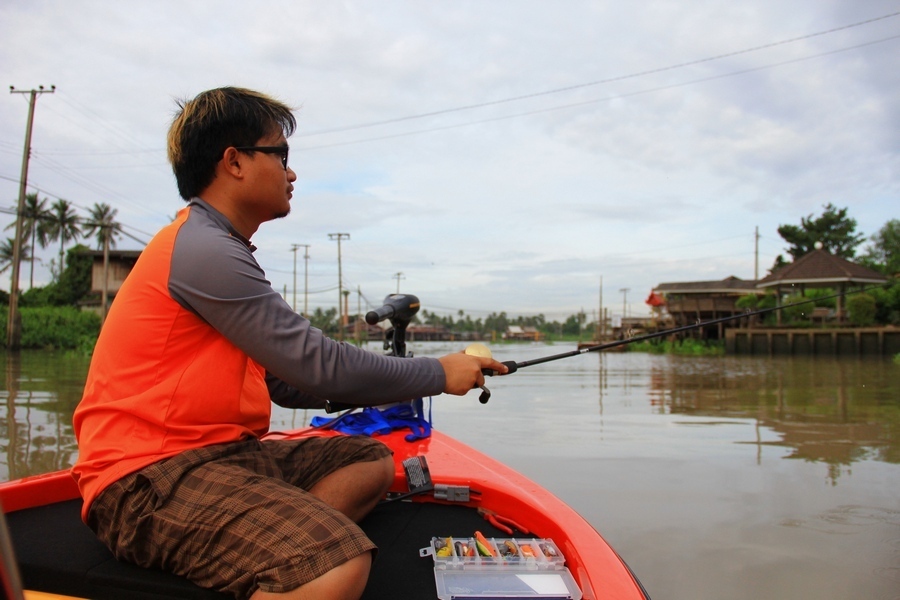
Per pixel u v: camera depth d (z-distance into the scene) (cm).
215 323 131
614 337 4528
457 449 252
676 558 338
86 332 2920
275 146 148
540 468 534
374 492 179
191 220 138
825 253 2977
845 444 646
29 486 174
